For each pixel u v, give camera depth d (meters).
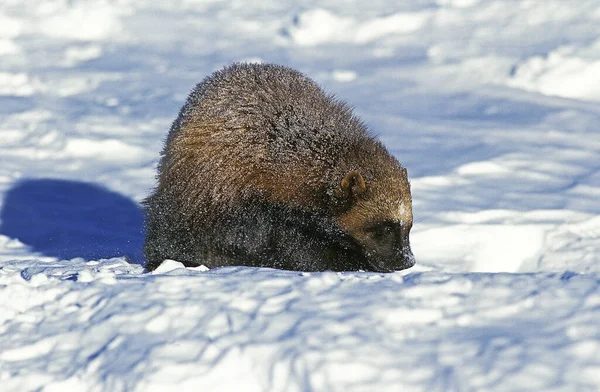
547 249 13.99
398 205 10.27
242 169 10.36
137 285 7.38
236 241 10.56
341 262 10.74
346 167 10.28
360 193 10.17
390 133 21.22
